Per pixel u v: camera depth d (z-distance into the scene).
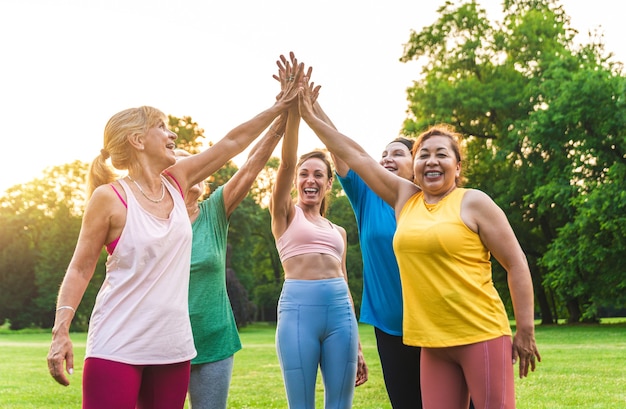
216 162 3.52
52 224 51.34
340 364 4.39
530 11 33.06
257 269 56.81
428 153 3.46
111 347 2.83
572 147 29.06
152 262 2.93
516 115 31.52
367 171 3.74
